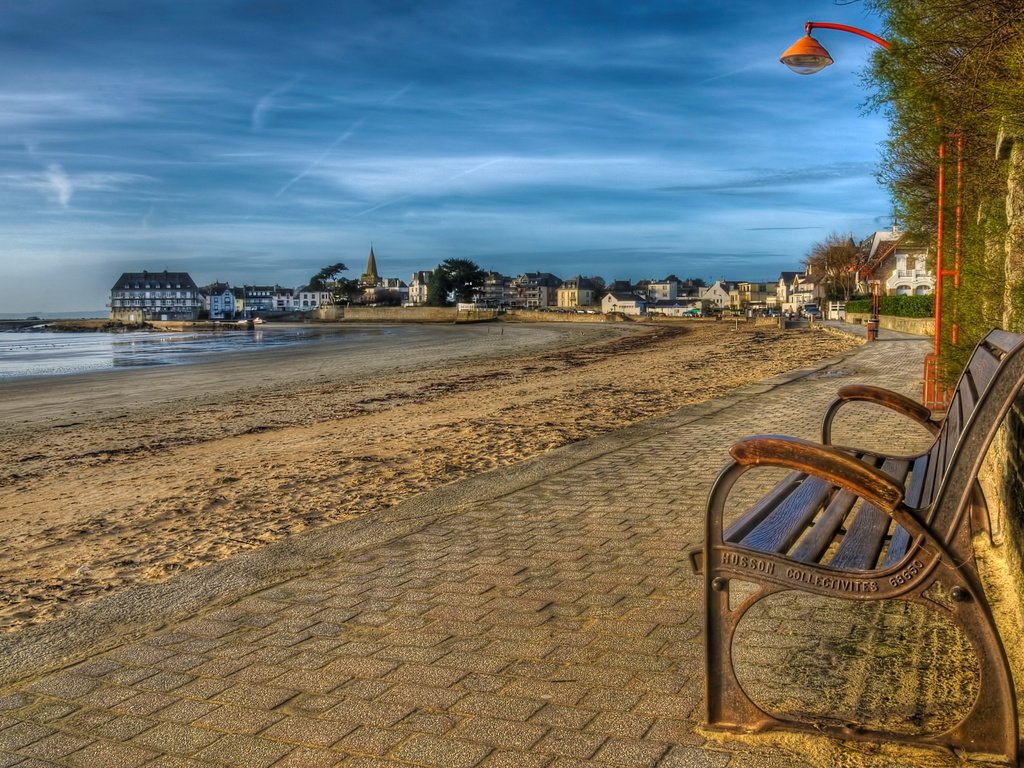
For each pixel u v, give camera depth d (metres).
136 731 3.22
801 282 133.12
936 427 4.77
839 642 3.81
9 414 21.05
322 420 16.48
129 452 13.37
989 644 2.72
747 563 2.99
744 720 3.03
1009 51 5.15
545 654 3.79
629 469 8.00
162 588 4.96
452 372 30.56
